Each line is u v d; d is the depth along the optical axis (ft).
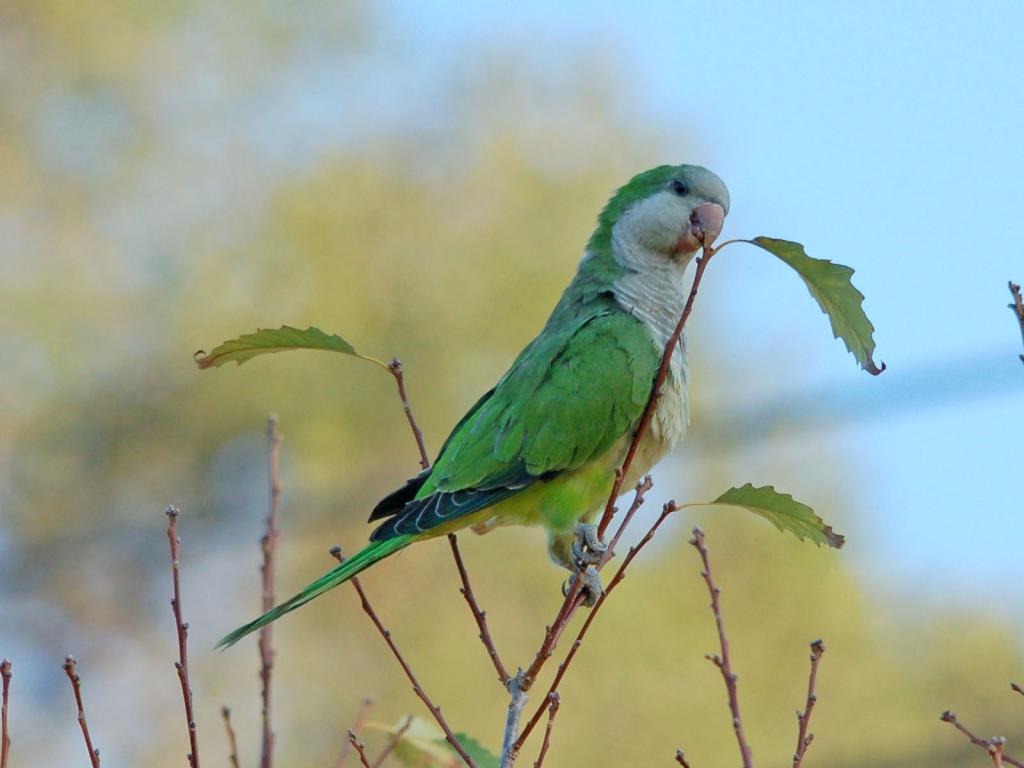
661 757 44.19
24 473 53.31
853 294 16.48
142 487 52.90
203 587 52.37
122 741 50.52
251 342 17.94
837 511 47.52
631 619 45.50
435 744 18.72
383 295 53.06
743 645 45.60
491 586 48.67
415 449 51.37
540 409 20.85
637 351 21.20
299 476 51.34
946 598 47.06
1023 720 44.42
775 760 44.14
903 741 44.11
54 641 51.93
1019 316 15.83
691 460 46.60
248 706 50.31
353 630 49.47
